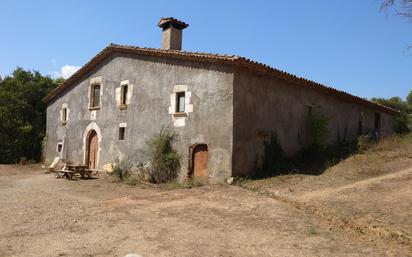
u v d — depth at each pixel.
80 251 6.53
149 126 16.31
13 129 25.83
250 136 13.84
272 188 11.84
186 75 14.98
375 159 14.86
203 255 6.45
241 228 8.06
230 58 13.12
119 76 18.47
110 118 18.69
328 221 8.56
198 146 14.23
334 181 12.05
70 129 21.81
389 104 34.69
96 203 10.57
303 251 6.71
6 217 8.83
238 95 13.44
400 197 9.43
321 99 18.28
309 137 16.92
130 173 16.59
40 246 6.77
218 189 12.11
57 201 10.95
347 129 20.48
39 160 25.75
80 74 21.19
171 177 14.94
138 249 6.68
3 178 17.44
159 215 9.10
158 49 15.95
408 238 7.22
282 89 15.62
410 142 17.50
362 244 7.14
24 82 29.11
